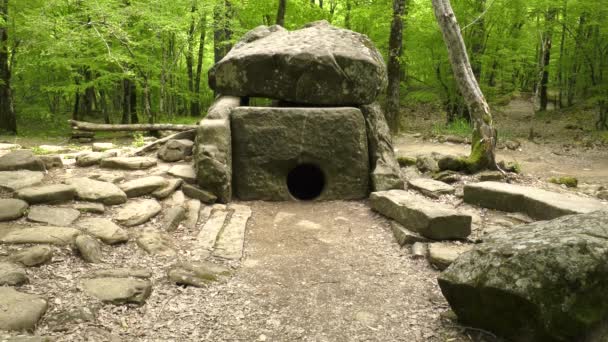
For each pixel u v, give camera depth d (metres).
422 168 7.66
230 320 3.32
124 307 3.30
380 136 6.75
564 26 14.19
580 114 16.58
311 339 3.13
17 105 17.11
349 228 5.23
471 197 5.80
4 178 5.07
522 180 6.83
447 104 14.36
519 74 21.61
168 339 3.03
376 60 6.92
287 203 6.17
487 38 13.16
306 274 4.10
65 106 21.44
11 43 13.07
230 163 5.94
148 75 14.05
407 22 13.27
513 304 2.76
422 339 3.12
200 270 3.96
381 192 5.74
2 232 3.95
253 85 6.76
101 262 3.88
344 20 17.06
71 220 4.35
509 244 2.97
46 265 3.61
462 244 4.57
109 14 10.22
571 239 2.70
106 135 14.15
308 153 6.25
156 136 13.08
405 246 4.67
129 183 5.34
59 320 2.98
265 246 4.71
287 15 15.19
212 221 5.11
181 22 11.81
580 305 2.60
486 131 7.05
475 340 3.06
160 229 4.68
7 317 2.82
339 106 6.84
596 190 6.65
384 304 3.61
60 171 5.82
